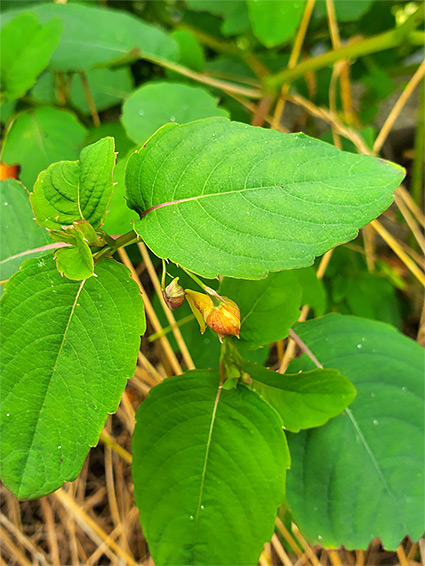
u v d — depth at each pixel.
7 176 0.31
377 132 0.50
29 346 0.21
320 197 0.19
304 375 0.24
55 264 0.21
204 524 0.23
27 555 0.34
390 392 0.27
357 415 0.27
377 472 0.26
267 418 0.23
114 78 0.38
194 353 0.30
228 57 0.45
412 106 0.51
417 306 0.43
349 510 0.26
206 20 0.46
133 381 0.33
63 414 0.21
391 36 0.33
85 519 0.33
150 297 0.38
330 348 0.28
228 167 0.20
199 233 0.20
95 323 0.21
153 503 0.23
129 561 0.33
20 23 0.29
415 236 0.41
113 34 0.33
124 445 0.36
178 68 0.34
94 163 0.20
